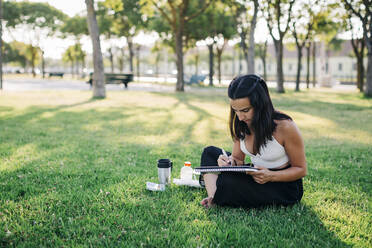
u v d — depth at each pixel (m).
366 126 7.93
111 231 2.49
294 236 2.46
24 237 2.36
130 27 33.59
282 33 19.41
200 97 15.62
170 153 5.01
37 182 3.60
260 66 74.12
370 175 4.04
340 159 4.83
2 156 4.72
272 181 2.71
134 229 2.53
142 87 23.91
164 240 2.34
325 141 6.23
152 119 8.68
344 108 11.44
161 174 3.47
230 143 5.90
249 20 22.08
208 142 5.97
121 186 3.46
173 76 67.25
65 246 2.23
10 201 2.98
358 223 2.67
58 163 4.38
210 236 2.40
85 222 2.61
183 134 6.73
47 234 2.42
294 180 2.80
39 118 8.51
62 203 3.00
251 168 2.58
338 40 37.72
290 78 57.56
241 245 2.31
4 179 3.69
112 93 17.08
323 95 17.72
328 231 2.52
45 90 18.44
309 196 3.25
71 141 5.89
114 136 6.45
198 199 3.13
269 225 2.59
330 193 3.36
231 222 2.64
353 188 3.53
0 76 19.00
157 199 3.10
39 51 47.47
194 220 2.66
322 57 29.67
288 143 2.58
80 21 36.31
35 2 40.59
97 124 7.82
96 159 4.64
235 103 2.41
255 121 2.46
